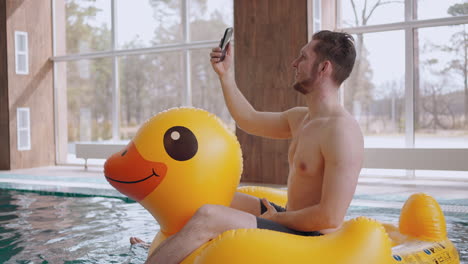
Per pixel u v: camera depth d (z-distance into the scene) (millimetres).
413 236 2232
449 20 6715
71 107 9867
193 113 2014
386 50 7129
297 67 1951
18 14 9250
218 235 1784
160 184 1888
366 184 6391
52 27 9875
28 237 3363
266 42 6723
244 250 1695
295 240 1761
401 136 7109
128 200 5016
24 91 9312
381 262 1760
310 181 1892
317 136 1847
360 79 7320
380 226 1864
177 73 8812
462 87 6742
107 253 2920
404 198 5027
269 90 6727
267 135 2260
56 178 7199
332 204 1744
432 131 6953
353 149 1769
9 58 9078
